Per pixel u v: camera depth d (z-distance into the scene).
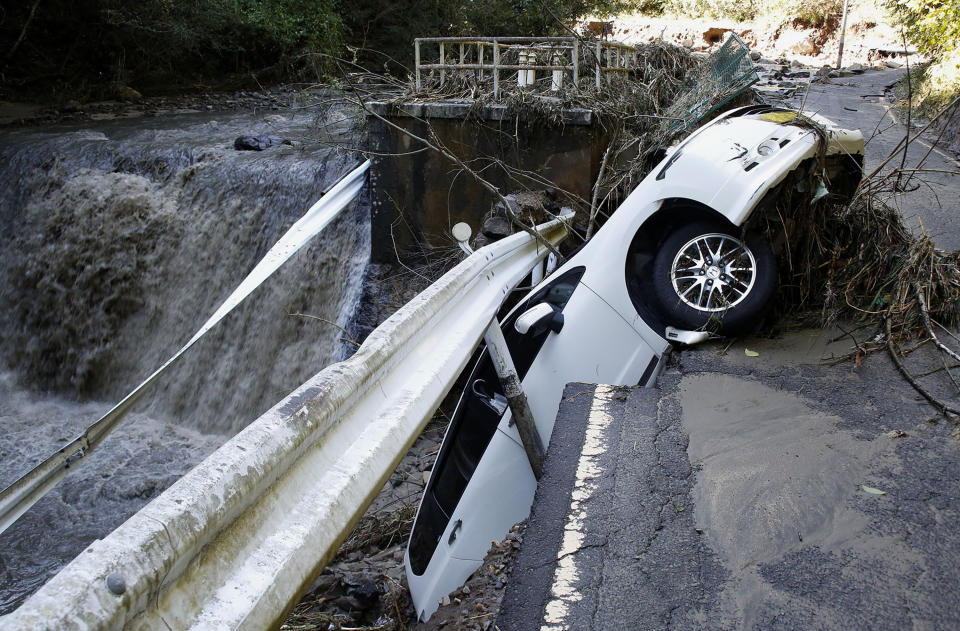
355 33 22.30
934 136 12.81
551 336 5.09
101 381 12.21
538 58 11.17
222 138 14.06
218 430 10.91
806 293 5.33
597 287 5.24
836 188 5.79
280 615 1.60
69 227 12.73
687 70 11.56
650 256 5.41
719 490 3.36
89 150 13.18
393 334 2.72
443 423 8.77
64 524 8.60
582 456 3.76
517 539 4.55
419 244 10.53
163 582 1.35
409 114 10.06
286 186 11.32
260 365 10.95
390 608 5.38
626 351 5.14
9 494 1.66
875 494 3.24
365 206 10.75
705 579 2.83
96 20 19.70
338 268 10.75
